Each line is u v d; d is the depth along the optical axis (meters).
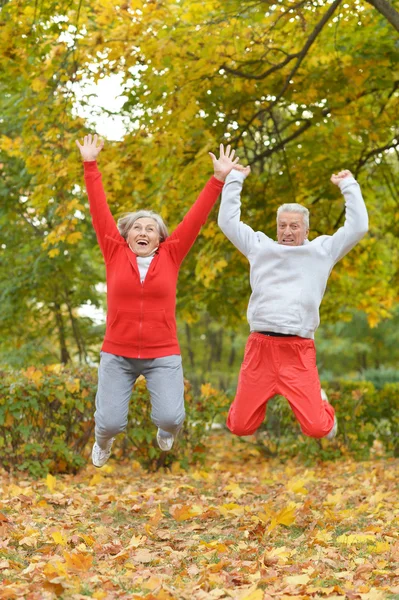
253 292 4.99
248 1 8.45
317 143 9.80
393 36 8.79
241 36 8.77
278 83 9.52
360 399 9.95
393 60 8.65
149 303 4.75
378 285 13.16
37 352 14.43
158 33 8.50
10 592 3.44
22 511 5.53
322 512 5.88
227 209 5.12
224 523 5.54
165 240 4.96
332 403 9.82
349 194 5.02
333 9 8.01
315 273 4.91
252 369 4.97
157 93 8.69
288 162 10.33
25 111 9.28
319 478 8.13
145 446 8.59
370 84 9.14
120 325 4.76
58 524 5.14
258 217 10.31
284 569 4.09
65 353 14.54
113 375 4.80
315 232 10.59
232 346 23.23
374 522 5.41
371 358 26.64
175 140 8.88
